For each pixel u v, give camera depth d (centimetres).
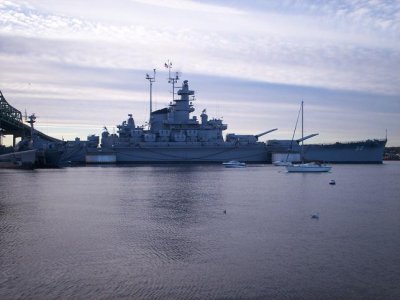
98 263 2680
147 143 12694
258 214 4288
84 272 2520
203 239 3247
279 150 13288
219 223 3828
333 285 2317
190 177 8631
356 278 2411
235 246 3053
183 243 3133
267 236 3338
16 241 3188
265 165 13188
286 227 3662
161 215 4222
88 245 3080
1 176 8850
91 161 12575
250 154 13400
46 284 2345
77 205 4847
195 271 2530
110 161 12588
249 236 3338
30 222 3866
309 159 13800
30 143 12169
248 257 2788
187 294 2214
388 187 6962
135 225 3744
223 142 13100
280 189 6569
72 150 12812
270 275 2456
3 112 12706
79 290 2269
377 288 2278
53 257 2803
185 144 12775
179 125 13025
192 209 4588
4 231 3509
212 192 6109
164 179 8131
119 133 13112
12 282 2375
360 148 14250
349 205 4909
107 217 4112
